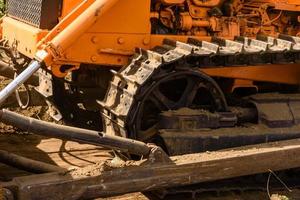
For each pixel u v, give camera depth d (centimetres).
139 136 637
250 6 775
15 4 766
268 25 792
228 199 671
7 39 768
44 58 597
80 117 810
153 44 700
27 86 831
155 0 712
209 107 692
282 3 785
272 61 712
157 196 644
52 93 790
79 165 725
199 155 609
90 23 624
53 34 637
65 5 678
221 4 759
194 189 651
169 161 581
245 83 752
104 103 657
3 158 581
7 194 499
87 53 665
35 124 519
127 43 685
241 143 669
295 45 693
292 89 816
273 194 672
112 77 677
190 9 727
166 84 710
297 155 655
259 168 631
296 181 720
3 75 800
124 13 678
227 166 609
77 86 795
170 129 647
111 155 771
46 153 766
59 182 521
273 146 658
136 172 559
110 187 547
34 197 510
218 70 721
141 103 626
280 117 706
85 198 538
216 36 739
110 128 657
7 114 507
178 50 655
